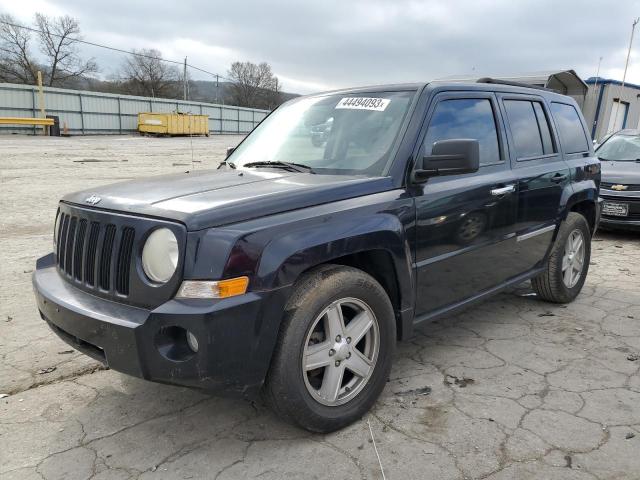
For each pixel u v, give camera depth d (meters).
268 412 3.10
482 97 3.98
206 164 19.95
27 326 4.32
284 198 2.73
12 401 3.22
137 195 2.82
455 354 3.89
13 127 41.22
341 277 2.79
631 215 7.68
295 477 2.53
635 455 2.67
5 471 2.57
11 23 61.44
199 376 2.42
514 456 2.67
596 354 3.89
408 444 2.77
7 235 7.72
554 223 4.60
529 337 4.21
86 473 2.56
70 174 15.66
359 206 2.95
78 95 46.22
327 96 4.07
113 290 2.63
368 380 3.02
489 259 3.90
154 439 2.84
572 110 5.23
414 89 3.62
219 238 2.43
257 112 65.94
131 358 2.48
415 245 3.24
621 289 5.50
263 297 2.48
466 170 3.15
